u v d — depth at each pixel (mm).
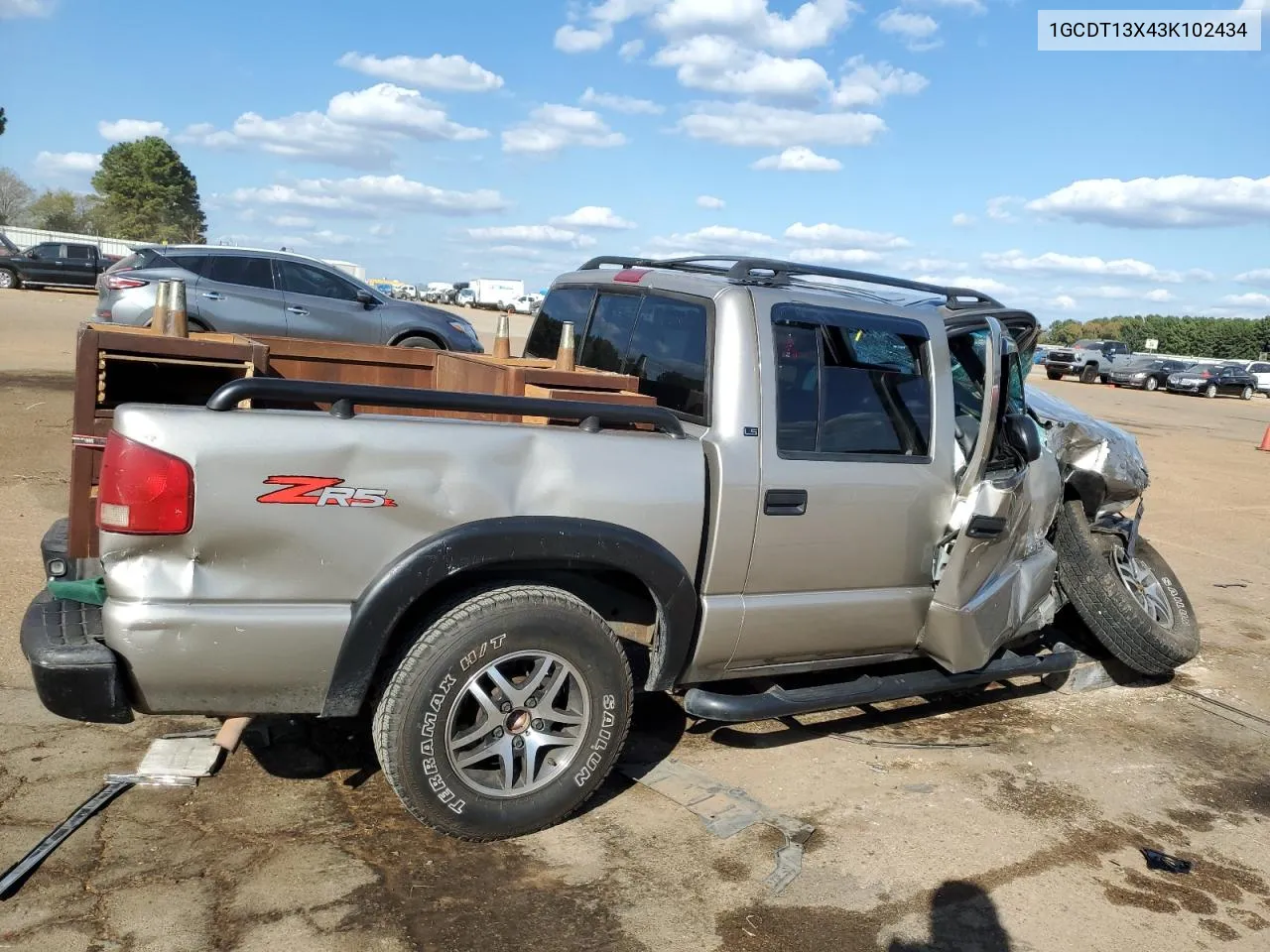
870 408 4055
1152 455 16219
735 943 2975
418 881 3141
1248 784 4438
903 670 5152
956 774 4285
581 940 2928
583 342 4547
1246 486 13602
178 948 2734
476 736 3252
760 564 3785
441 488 3129
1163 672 5371
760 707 3926
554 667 3348
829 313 3982
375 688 3363
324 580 3014
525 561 3322
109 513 2816
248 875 3090
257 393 2951
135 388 3828
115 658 2846
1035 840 3764
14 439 8914
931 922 3164
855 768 4250
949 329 4434
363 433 3029
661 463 3494
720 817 3670
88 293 32469
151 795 3506
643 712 4605
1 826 3227
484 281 66562
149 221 94250
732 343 3732
